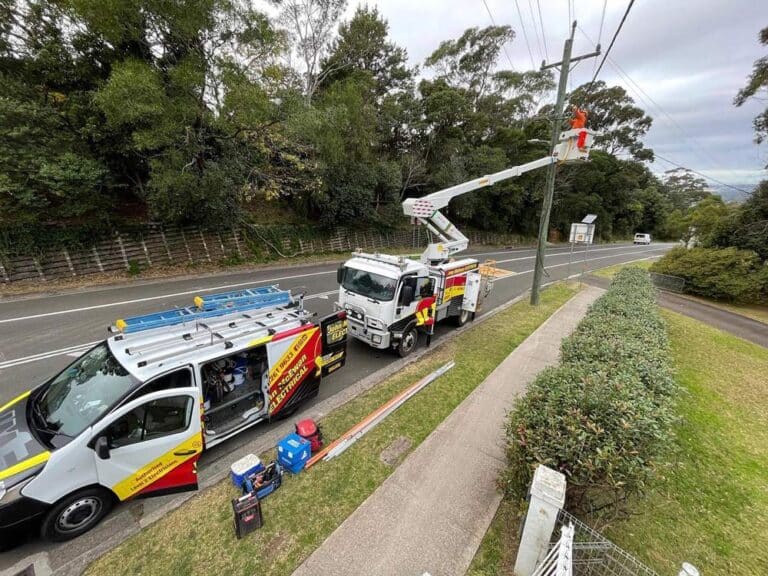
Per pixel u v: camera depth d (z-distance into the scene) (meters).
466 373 7.83
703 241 22.48
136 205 15.53
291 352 5.52
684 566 2.29
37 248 11.53
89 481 3.61
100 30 11.06
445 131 28.66
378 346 8.05
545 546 3.03
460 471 4.77
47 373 6.82
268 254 18.38
